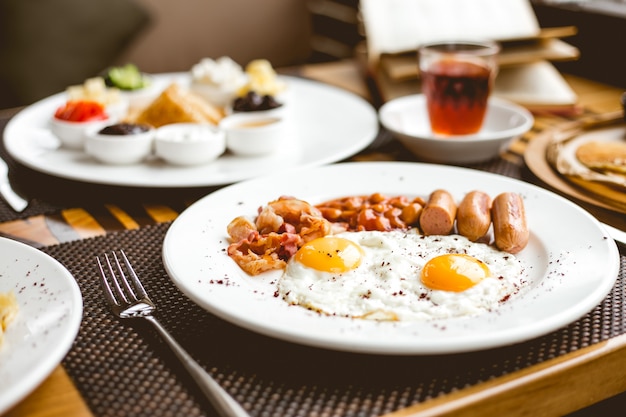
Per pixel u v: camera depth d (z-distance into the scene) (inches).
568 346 20.6
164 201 29.3
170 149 31.2
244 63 72.5
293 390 19.4
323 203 27.0
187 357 19.9
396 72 37.3
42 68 63.0
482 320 20.1
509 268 23.0
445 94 32.4
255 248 23.9
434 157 32.0
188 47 69.5
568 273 22.0
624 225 26.1
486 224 24.4
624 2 45.0
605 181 27.4
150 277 23.7
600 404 24.3
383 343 18.9
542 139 32.3
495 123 34.8
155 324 21.1
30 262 22.1
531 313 20.2
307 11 74.4
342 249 22.9
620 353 20.6
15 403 17.9
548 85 38.8
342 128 35.4
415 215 25.5
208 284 21.6
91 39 64.2
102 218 27.9
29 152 32.9
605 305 22.1
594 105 39.2
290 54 74.8
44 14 62.7
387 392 19.3
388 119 34.4
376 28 39.9
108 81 40.6
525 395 19.6
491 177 27.7
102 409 18.8
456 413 18.9
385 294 21.6
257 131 32.0
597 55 44.4
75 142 33.6
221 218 25.6
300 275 22.5
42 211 28.4
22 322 20.1
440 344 18.9
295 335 19.3
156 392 19.3
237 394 19.3
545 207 25.6
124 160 31.7
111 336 21.1
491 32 40.2
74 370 20.0
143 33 66.1
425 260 23.1
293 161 31.8
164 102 34.7
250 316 19.9
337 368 20.1
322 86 41.7
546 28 48.3
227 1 69.7
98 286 23.2
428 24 40.2
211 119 35.6
